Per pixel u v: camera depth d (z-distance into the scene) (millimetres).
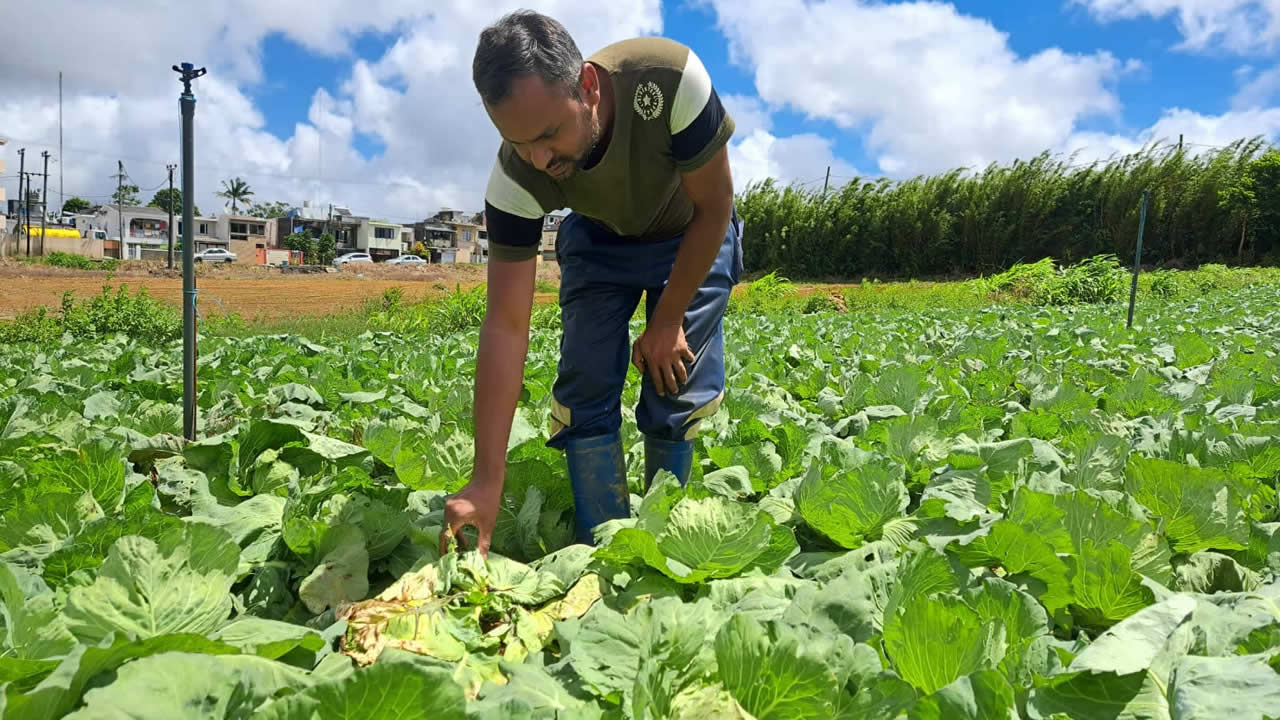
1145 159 42750
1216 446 2602
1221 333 8367
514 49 1653
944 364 6070
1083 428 3084
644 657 1178
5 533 1918
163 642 1171
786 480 2557
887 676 1117
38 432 2951
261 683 1148
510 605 1667
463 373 6105
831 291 29656
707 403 2385
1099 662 1139
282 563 1896
